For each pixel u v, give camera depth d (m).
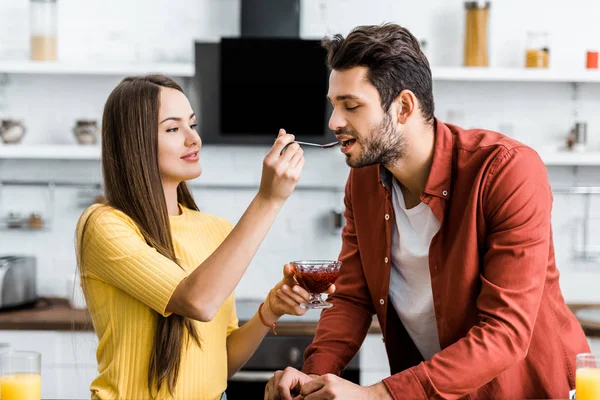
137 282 1.83
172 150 1.97
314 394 1.88
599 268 4.61
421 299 2.17
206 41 4.34
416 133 2.02
